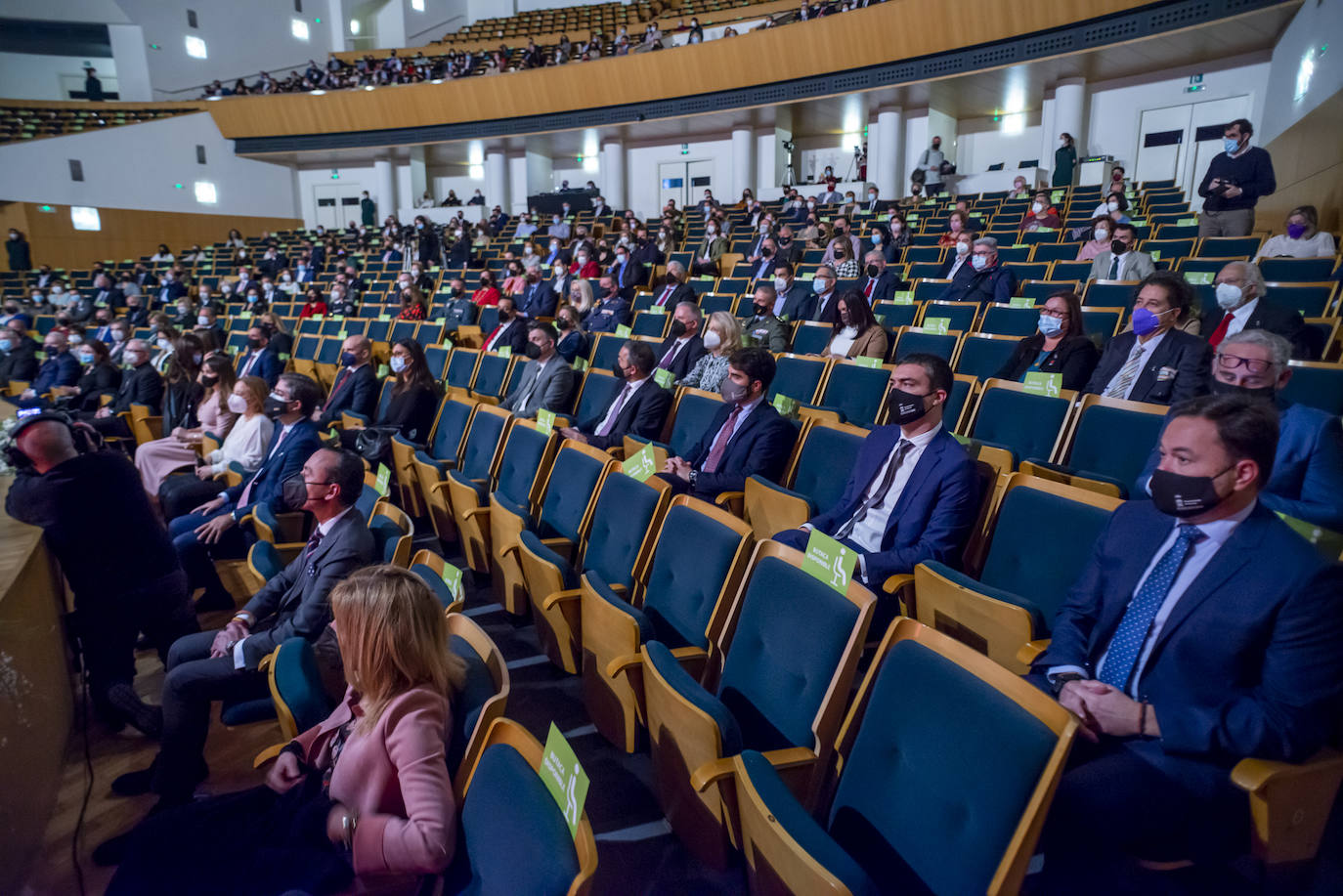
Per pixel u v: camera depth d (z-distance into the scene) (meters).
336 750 1.68
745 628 1.85
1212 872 1.59
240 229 18.45
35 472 2.36
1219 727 1.42
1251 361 2.22
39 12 17.58
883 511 2.54
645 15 18.02
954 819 1.23
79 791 2.21
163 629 2.56
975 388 3.81
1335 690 1.37
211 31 18.94
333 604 1.52
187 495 3.82
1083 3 10.23
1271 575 1.44
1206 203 6.55
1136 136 11.78
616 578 2.46
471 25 19.62
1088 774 1.50
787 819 1.25
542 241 13.25
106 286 12.90
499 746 1.35
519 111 15.62
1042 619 1.84
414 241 13.77
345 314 10.30
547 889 1.04
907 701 1.38
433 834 1.32
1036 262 6.79
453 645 1.76
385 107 16.61
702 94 13.94
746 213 12.09
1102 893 1.53
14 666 1.91
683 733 1.62
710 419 3.76
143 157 17.05
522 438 3.52
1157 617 1.59
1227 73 10.81
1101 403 3.05
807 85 12.95
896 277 6.51
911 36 11.66
